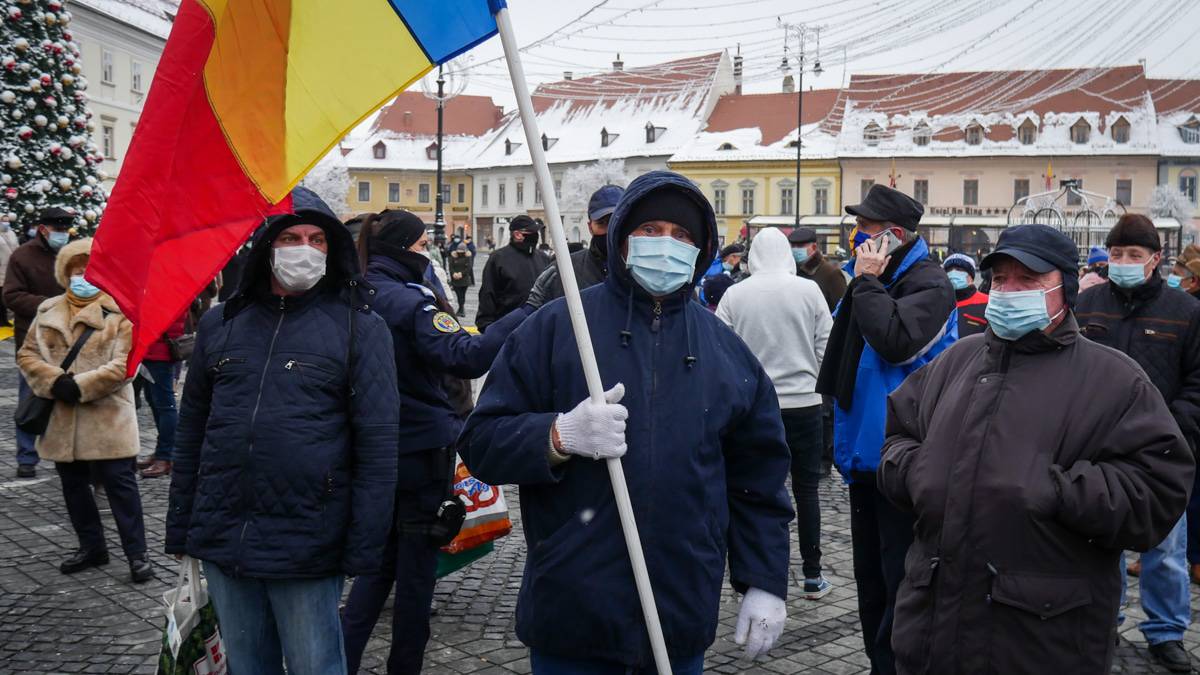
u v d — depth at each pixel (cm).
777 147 7469
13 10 1595
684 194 283
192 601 336
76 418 578
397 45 304
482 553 532
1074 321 301
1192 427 480
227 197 310
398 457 405
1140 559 498
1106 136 6819
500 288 795
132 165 297
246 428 330
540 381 288
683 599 273
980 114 7025
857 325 430
